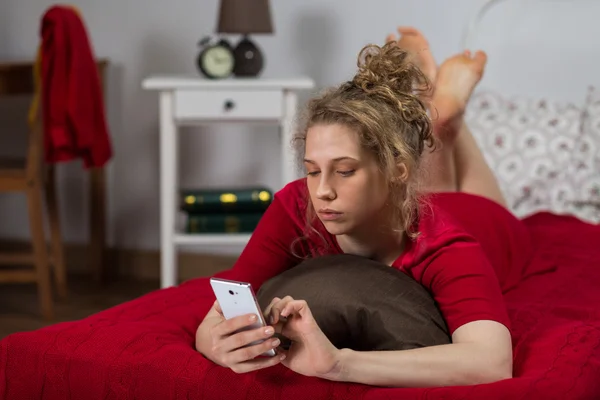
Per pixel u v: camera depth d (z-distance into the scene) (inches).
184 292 79.8
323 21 153.6
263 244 65.5
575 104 140.9
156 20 160.4
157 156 163.5
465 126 105.6
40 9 165.8
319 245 64.9
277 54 156.2
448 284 59.1
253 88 136.8
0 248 170.9
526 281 87.3
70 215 169.6
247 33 139.6
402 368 54.2
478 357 54.9
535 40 144.8
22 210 172.4
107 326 66.0
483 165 105.4
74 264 170.7
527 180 126.4
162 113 137.6
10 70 139.3
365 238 61.9
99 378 61.2
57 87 131.5
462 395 52.9
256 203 139.4
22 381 63.6
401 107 58.3
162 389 59.4
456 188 104.5
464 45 147.9
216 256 163.5
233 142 160.1
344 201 56.5
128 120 163.6
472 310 57.4
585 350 61.2
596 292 82.4
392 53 61.7
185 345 63.6
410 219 60.7
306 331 52.9
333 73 154.4
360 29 152.6
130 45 161.8
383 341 57.8
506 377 55.6
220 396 57.6
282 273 62.6
